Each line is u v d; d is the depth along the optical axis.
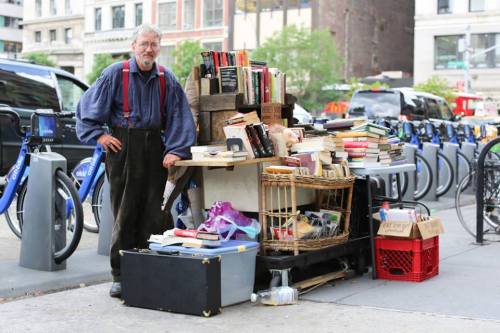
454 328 4.09
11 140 9.78
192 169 5.05
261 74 5.39
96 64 54.41
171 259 4.44
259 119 5.35
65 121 10.55
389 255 5.42
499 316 4.36
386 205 5.67
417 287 5.14
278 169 4.82
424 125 11.72
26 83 10.18
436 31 46.81
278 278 4.78
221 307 4.53
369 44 57.09
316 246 4.96
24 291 4.93
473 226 8.11
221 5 55.19
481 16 45.38
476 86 45.88
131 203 4.84
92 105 4.77
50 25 64.94
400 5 61.12
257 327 4.14
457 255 6.39
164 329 4.12
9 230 7.92
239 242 4.75
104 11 60.78
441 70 46.75
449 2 46.59
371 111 17.36
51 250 5.42
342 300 4.77
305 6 52.25
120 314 4.44
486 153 6.93
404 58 62.12
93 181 6.91
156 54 4.79
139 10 58.75
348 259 5.61
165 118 4.93
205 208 5.18
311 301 4.75
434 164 10.39
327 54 41.34
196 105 5.27
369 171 5.33
